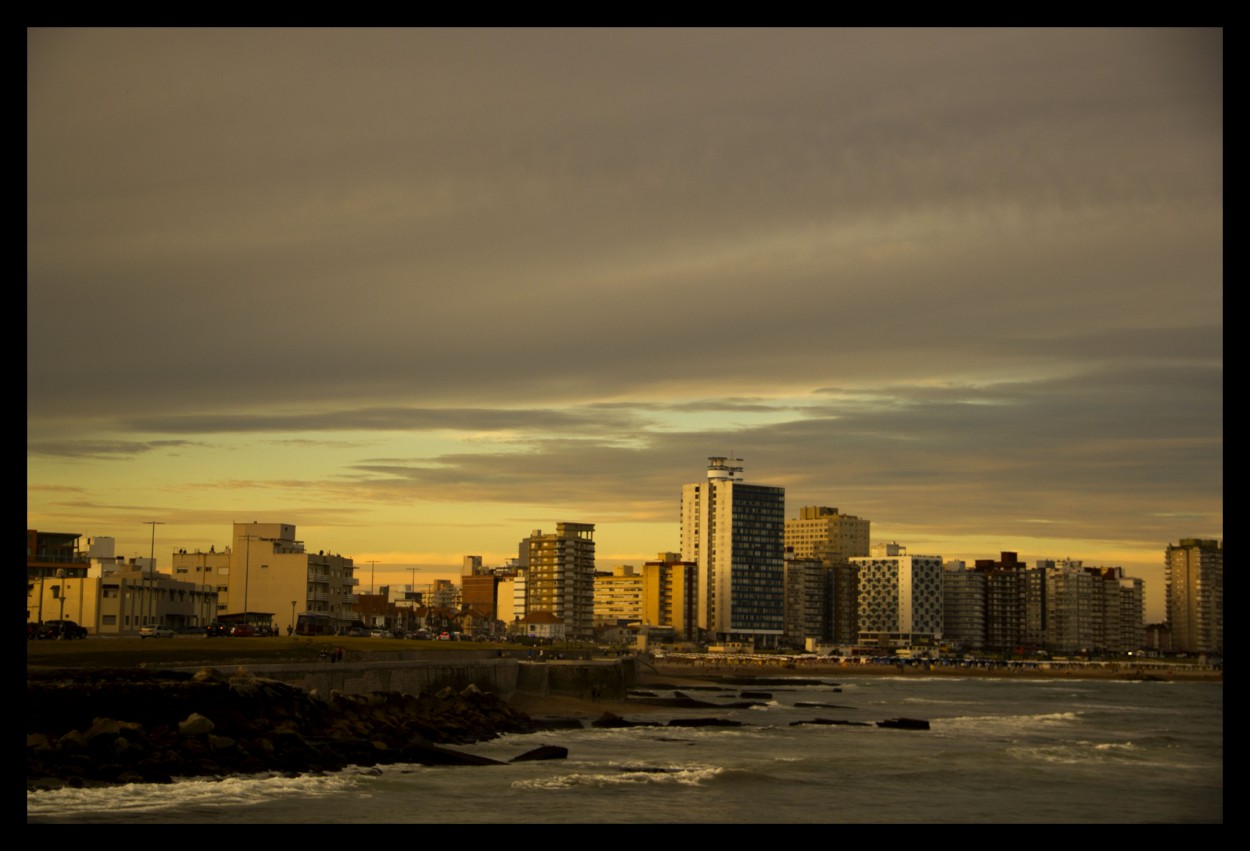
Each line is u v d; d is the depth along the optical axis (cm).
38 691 6356
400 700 9794
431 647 16788
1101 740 12281
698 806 6938
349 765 7394
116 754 6219
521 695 13550
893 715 16188
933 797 7694
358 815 5950
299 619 19325
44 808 5425
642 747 10069
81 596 18950
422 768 7650
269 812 5812
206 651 11381
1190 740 11494
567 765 8306
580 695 14425
